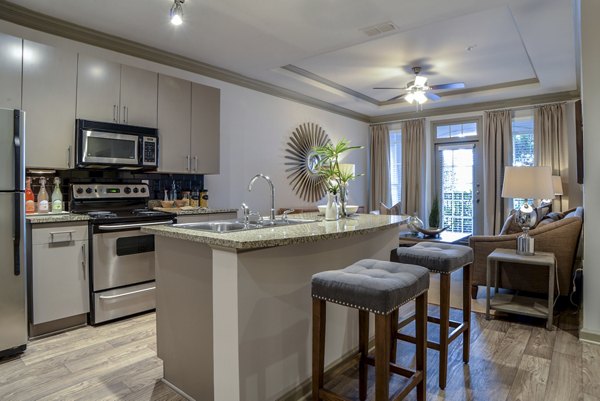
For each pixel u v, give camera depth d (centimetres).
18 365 235
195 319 193
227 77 456
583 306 273
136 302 322
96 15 306
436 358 246
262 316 179
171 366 210
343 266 235
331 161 298
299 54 395
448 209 670
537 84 532
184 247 199
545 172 325
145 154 346
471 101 619
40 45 288
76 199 329
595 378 217
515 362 238
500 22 354
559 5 294
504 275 352
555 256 329
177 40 358
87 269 297
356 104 636
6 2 285
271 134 519
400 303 153
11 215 246
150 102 355
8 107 272
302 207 572
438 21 319
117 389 208
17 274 248
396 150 732
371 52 430
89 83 315
